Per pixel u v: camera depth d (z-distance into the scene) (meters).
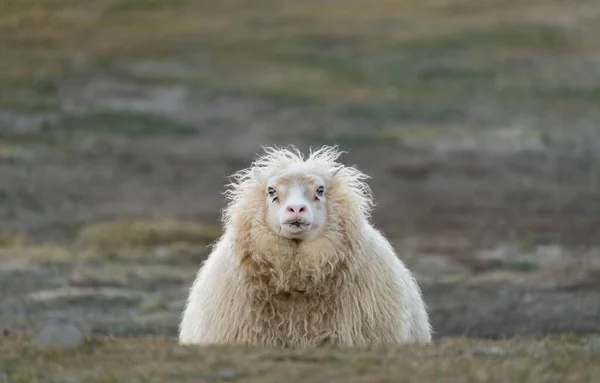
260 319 50.62
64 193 171.38
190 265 115.38
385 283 51.81
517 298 97.31
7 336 51.41
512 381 39.72
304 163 53.38
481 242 140.38
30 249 123.06
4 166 187.75
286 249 50.44
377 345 47.50
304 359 43.19
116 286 101.19
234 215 51.84
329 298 50.69
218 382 39.81
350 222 51.38
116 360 43.25
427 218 163.38
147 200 171.75
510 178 199.88
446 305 94.31
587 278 109.25
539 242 141.25
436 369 41.06
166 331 80.06
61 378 40.44
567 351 47.16
